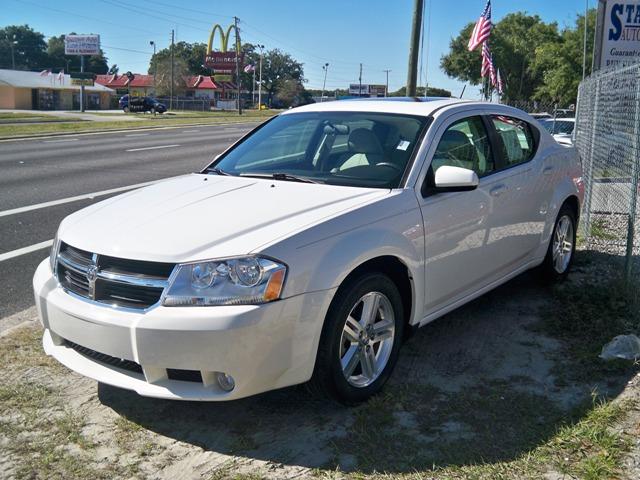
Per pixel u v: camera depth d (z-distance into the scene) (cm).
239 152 509
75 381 409
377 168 427
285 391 396
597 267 645
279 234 338
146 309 326
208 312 315
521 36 5475
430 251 410
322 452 330
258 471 314
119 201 422
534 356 438
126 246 340
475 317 513
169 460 327
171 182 464
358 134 458
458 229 434
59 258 376
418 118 458
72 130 3006
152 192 434
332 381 353
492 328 490
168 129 3416
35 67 14338
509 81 5334
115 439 346
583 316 501
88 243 355
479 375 411
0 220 902
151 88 10100
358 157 441
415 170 418
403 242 386
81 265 355
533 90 5322
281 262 326
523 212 513
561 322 493
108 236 354
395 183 412
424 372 417
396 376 411
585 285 576
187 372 331
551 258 575
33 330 488
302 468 316
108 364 352
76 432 350
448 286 436
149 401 386
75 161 1692
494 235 476
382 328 385
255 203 383
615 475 298
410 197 403
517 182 503
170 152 2008
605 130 753
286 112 550
